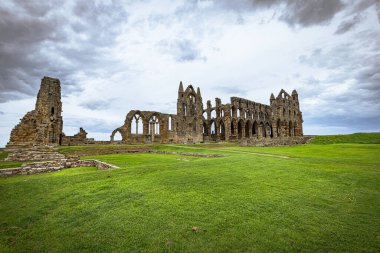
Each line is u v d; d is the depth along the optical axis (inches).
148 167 610.2
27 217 298.2
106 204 335.3
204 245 224.7
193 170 574.9
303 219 281.7
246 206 324.2
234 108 2896.2
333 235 241.4
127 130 2338.8
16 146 1456.7
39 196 373.1
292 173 538.9
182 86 2920.8
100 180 467.8
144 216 293.1
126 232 253.9
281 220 278.7
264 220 278.8
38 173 719.1
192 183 444.8
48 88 1711.4
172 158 1134.4
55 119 1774.1
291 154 1097.4
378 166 629.6
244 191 394.3
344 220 278.5
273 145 1802.4
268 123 3479.3
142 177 494.0
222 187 417.7
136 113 2460.6
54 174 697.0
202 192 387.5
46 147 1389.0
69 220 288.0
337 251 211.6
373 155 991.0
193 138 2785.4
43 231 262.2
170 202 339.6
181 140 2721.5
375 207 320.8
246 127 3198.8
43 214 308.2
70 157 1147.3
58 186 425.1
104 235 249.0
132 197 362.3
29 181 456.4
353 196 368.5
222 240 233.1
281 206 323.9
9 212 313.6
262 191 394.9
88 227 268.4
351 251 211.2
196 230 253.8
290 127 3267.7
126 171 552.7
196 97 2908.5
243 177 497.0
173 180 467.5
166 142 2546.8
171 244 227.5
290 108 3294.8
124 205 331.0
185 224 269.3
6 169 663.1
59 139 1860.2
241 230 253.6
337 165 648.4
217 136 2999.5
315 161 738.2
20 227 273.3
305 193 384.2
